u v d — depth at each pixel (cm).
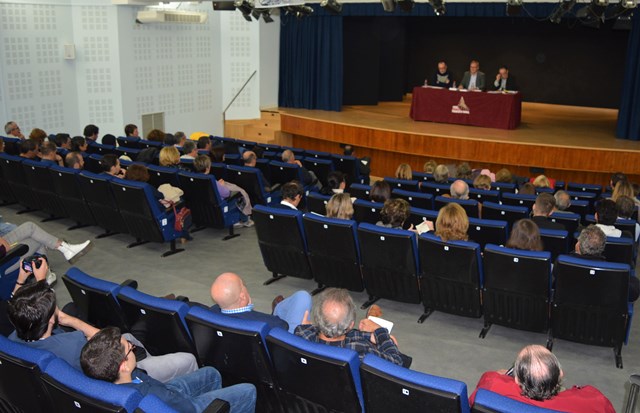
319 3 1368
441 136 1109
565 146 1043
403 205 482
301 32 1406
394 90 1623
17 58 1005
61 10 1065
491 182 770
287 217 495
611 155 1032
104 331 240
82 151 794
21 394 248
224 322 276
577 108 1565
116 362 234
